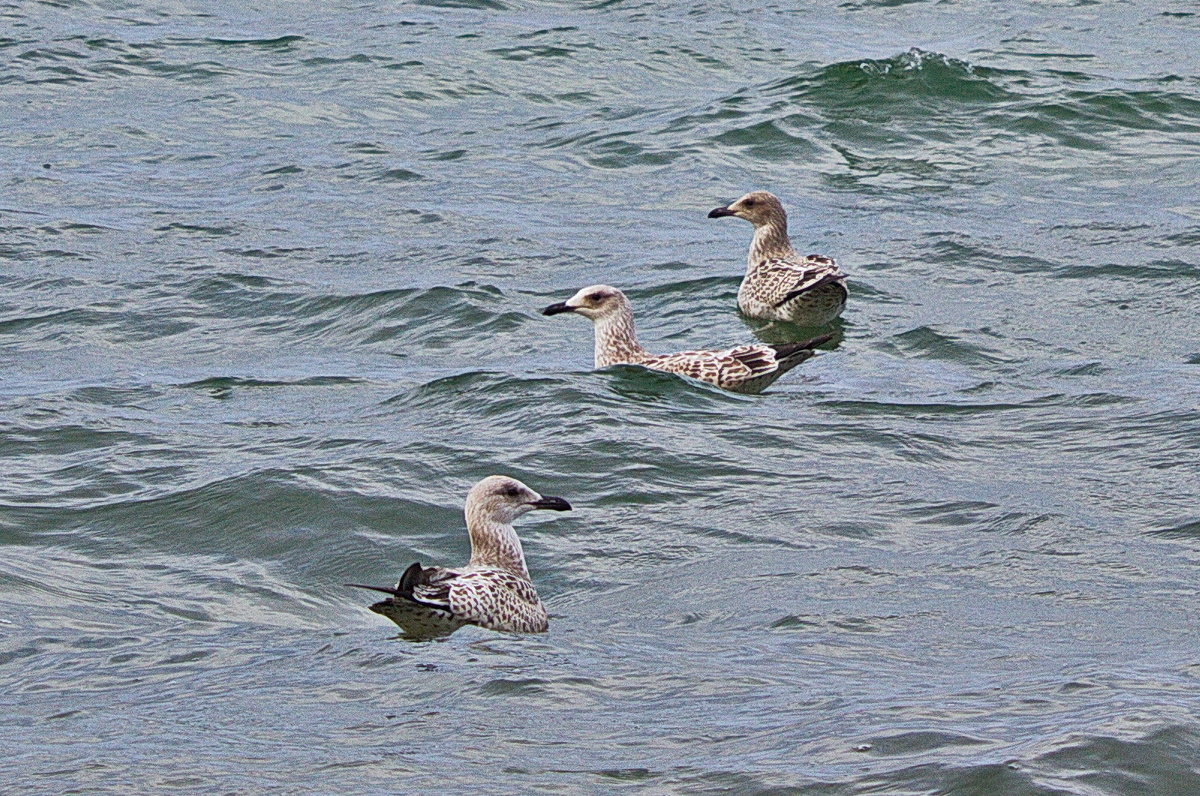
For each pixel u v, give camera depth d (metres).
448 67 37.00
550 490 14.98
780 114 32.12
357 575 13.32
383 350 20.84
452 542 13.92
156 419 17.52
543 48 38.31
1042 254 24.44
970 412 17.50
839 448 16.23
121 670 11.04
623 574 13.18
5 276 23.89
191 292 23.16
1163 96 32.94
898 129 31.66
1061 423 17.03
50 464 15.94
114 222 26.78
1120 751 8.69
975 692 10.01
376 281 23.48
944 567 13.09
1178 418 16.98
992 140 31.08
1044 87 33.78
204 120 33.69
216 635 11.86
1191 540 13.70
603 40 39.06
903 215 26.86
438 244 25.69
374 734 9.49
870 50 38.62
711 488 15.05
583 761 8.98
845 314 21.94
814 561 13.29
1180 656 10.98
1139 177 29.11
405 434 16.52
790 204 27.75
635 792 8.55
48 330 21.61
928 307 22.14
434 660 10.84
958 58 36.59
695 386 18.20
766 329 21.66
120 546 13.83
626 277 24.19
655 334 21.72
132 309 22.41
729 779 8.63
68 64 37.34
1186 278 23.12
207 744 9.40
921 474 15.48
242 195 28.59
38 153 31.23
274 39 39.53
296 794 8.61
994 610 12.12
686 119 32.41
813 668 10.73
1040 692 9.96
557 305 19.33
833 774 8.62
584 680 10.38
